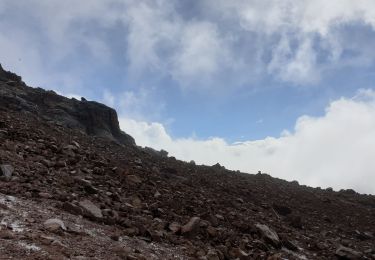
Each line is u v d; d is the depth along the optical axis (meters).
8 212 9.89
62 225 10.00
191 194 22.34
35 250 7.92
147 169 28.30
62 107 43.88
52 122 36.69
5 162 14.76
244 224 18.06
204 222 15.91
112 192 16.33
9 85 43.84
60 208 11.96
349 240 24.83
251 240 16.34
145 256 10.15
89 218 12.10
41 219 10.17
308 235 22.41
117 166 22.47
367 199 43.84
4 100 37.28
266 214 25.64
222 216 18.75
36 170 15.31
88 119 45.03
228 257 13.12
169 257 11.01
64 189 14.20
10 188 12.28
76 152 22.16
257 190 35.09
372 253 21.91
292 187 43.75
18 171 14.27
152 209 15.74
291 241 19.34
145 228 12.57
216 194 26.33
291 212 29.56
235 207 23.67
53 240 8.75
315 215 30.91
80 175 17.08
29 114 35.75
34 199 11.97
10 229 8.80
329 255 18.69
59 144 22.80
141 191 18.30
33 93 44.12
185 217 16.30
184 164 41.28
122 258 9.28
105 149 32.50
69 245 8.95
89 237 10.14
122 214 13.69
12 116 29.52
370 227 30.47
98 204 13.76
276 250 16.84
